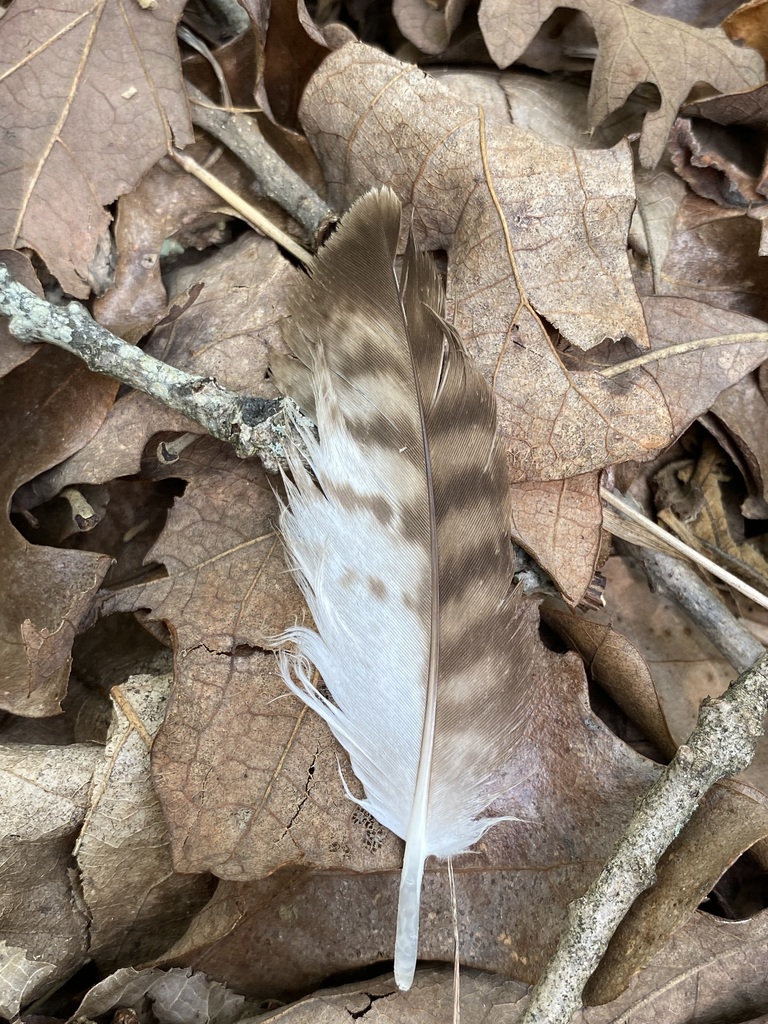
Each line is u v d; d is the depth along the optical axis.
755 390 0.20
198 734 0.17
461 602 0.17
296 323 0.17
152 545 0.18
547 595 0.19
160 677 0.18
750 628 0.21
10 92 0.17
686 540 0.21
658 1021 0.17
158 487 0.20
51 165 0.17
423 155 0.18
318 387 0.17
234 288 0.19
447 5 0.19
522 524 0.18
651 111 0.19
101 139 0.17
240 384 0.18
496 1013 0.18
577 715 0.18
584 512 0.18
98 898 0.18
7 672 0.17
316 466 0.17
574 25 0.20
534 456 0.18
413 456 0.17
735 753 0.16
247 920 0.18
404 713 0.17
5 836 0.17
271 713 0.17
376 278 0.17
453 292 0.18
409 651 0.17
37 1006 0.18
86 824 0.18
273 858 0.17
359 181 0.19
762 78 0.19
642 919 0.17
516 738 0.17
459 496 0.17
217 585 0.18
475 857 0.18
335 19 0.21
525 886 0.18
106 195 0.18
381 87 0.18
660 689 0.20
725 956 0.17
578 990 0.16
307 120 0.18
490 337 0.18
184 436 0.18
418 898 0.17
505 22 0.19
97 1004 0.17
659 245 0.20
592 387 0.18
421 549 0.17
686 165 0.20
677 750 0.18
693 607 0.20
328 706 0.17
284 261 0.19
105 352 0.17
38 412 0.18
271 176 0.19
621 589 0.21
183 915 0.19
